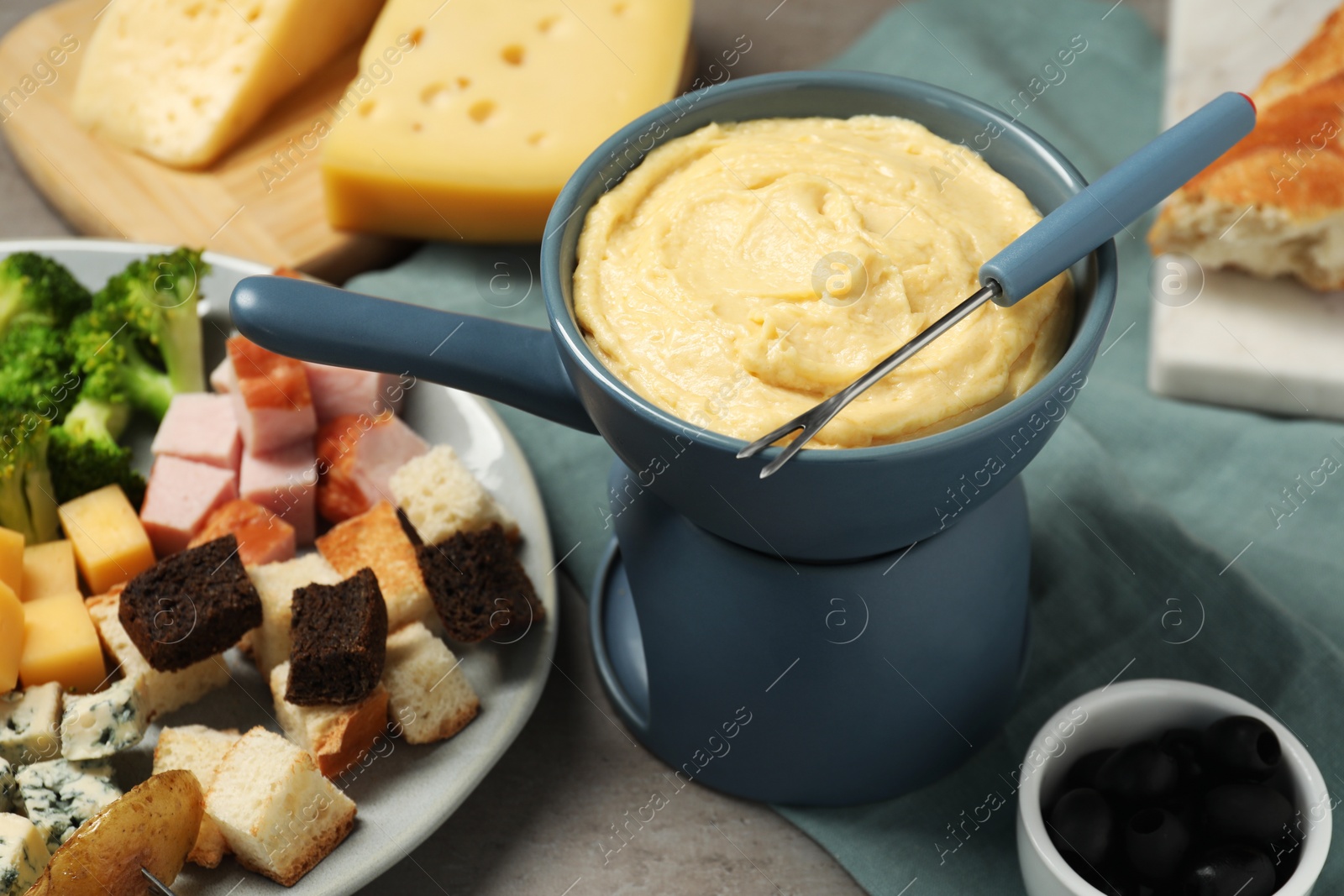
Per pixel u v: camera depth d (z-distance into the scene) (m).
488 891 0.58
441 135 0.75
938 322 0.52
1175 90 0.76
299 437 0.67
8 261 0.69
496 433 0.67
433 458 0.65
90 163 0.78
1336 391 0.69
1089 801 0.55
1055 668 0.63
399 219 0.76
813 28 0.86
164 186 0.78
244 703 0.62
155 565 0.61
